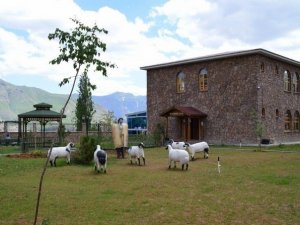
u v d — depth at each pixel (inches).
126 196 463.8
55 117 1487.5
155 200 440.5
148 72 1749.5
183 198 451.2
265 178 593.9
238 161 858.1
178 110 1504.7
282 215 377.7
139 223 350.6
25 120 1533.0
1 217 374.3
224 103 1478.8
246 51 1390.3
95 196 463.8
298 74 1717.5
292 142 1612.9
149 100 1742.1
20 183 559.8
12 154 1029.2
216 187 520.1
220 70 1496.1
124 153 992.9
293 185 533.3
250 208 403.9
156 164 815.7
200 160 885.2
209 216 373.4
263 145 1371.8
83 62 281.9
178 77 1644.9
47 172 683.4
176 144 927.0
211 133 1514.5
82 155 815.1
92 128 1777.8
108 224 347.9
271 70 1488.7
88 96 1870.1
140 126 2123.5
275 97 1512.1
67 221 358.6
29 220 363.3
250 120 1405.0
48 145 1311.5
